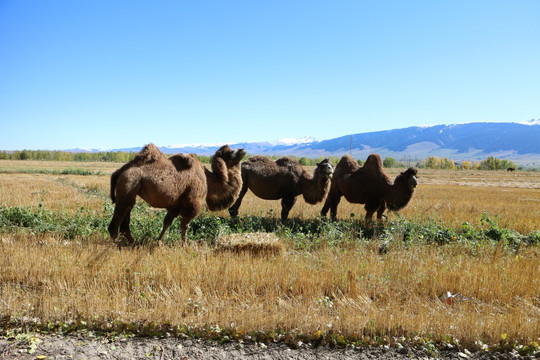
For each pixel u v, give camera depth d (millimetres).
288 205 12016
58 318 4961
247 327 4883
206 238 9516
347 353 4531
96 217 10695
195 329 4844
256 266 6855
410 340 4738
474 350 4645
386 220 11961
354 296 5980
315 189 11617
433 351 4562
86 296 5371
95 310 5117
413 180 10984
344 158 12516
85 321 4930
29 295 5504
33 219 10062
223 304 5414
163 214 11320
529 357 4438
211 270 6543
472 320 5090
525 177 77312
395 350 4605
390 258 7848
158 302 5402
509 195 27188
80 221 9953
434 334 4844
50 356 4215
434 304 5766
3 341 4457
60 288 5652
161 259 7137
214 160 9648
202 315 5102
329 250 8320
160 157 8375
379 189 11758
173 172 8375
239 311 5188
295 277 6484
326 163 11211
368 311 5332
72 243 8250
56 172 46625
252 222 11148
